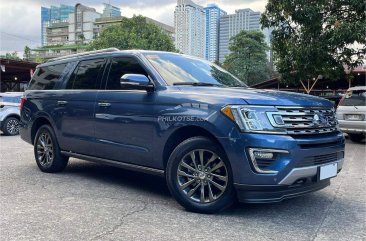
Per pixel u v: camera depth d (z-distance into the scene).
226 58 60.47
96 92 5.86
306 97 4.82
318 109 4.68
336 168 4.72
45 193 5.49
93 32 125.56
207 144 4.46
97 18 124.50
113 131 5.50
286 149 4.12
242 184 4.20
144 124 5.05
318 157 4.42
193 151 4.60
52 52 104.50
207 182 4.54
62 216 4.48
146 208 4.82
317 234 4.05
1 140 12.27
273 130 4.17
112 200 5.17
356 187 6.19
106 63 5.96
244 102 4.27
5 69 29.19
